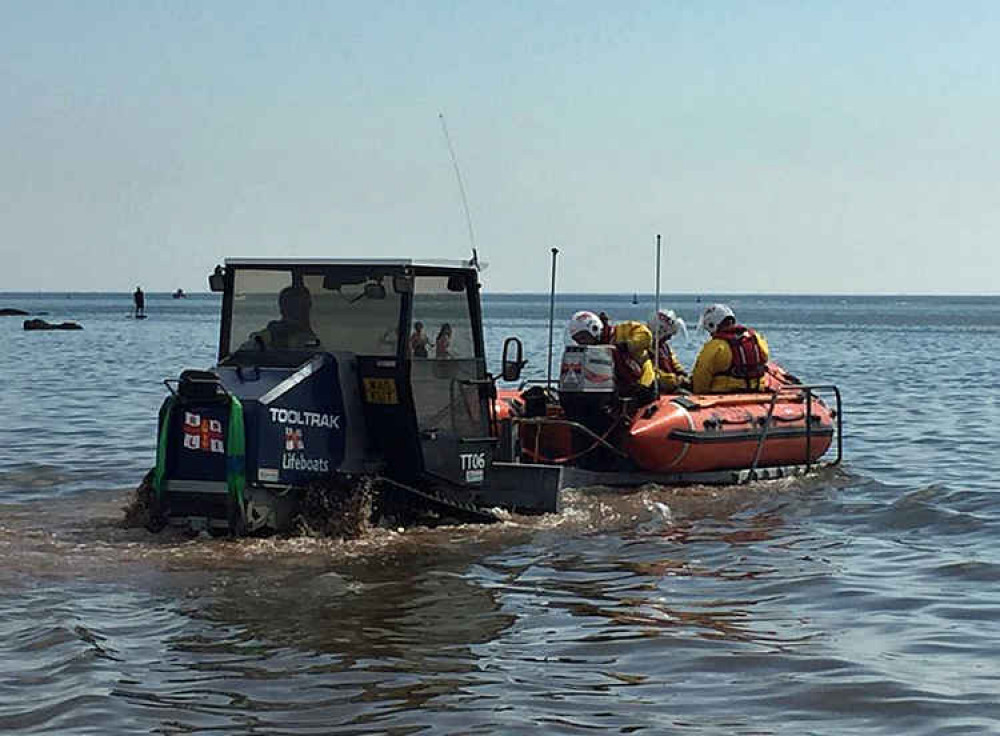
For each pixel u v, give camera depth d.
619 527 12.16
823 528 12.30
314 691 7.20
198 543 10.70
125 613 8.74
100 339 59.06
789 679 7.48
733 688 7.33
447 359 11.65
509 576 10.09
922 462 17.19
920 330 85.00
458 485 11.75
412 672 7.57
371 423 11.41
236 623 8.55
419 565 10.34
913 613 9.06
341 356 11.26
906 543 11.58
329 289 11.45
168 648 7.96
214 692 7.14
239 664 7.67
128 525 11.46
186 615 8.72
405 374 11.17
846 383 32.94
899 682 7.41
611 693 7.23
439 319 11.59
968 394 29.17
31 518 12.00
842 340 65.94
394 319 11.26
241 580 9.66
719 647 8.14
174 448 10.80
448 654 7.94
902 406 25.97
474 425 11.97
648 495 13.84
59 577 9.65
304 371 10.94
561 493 13.55
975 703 7.07
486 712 6.88
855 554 11.08
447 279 11.67
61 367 36.97
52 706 6.85
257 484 10.59
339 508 11.02
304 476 10.93
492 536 11.55
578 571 10.32
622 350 14.38
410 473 11.42
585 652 8.03
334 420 11.15
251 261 11.61
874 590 9.72
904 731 6.64
